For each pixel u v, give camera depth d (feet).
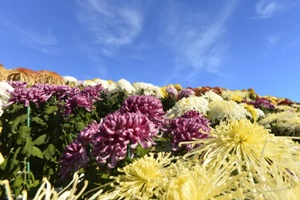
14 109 12.13
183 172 2.84
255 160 3.48
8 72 37.11
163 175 3.21
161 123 8.60
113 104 22.76
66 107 12.12
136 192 3.32
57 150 10.94
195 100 14.19
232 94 44.45
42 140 10.87
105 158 6.14
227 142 3.76
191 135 7.11
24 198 2.20
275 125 14.82
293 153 3.61
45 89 14.34
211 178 2.75
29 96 11.71
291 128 13.88
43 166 10.75
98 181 6.12
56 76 41.42
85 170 6.91
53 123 11.77
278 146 3.70
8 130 11.46
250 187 2.39
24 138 10.41
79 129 12.00
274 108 27.68
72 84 38.17
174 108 14.40
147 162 3.71
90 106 12.68
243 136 3.72
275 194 2.43
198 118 8.86
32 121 11.94
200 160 3.53
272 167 3.20
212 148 3.81
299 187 2.47
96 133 6.49
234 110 12.99
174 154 7.34
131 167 3.67
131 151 6.66
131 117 6.47
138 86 26.81
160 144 8.36
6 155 11.09
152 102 8.71
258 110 19.80
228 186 2.53
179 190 2.51
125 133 6.27
